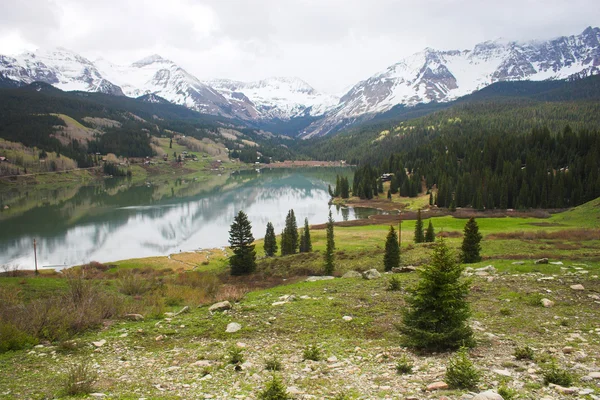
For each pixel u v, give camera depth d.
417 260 48.12
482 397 9.56
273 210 150.88
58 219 130.75
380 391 11.39
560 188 124.94
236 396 11.55
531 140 177.62
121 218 133.50
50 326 20.55
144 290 39.34
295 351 16.52
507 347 15.27
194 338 19.20
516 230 72.25
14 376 14.39
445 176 159.75
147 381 13.28
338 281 32.62
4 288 36.22
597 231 59.31
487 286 25.48
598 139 150.75
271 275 57.22
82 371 13.76
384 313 21.50
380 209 151.75
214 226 122.50
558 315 19.14
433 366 13.48
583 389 10.59
